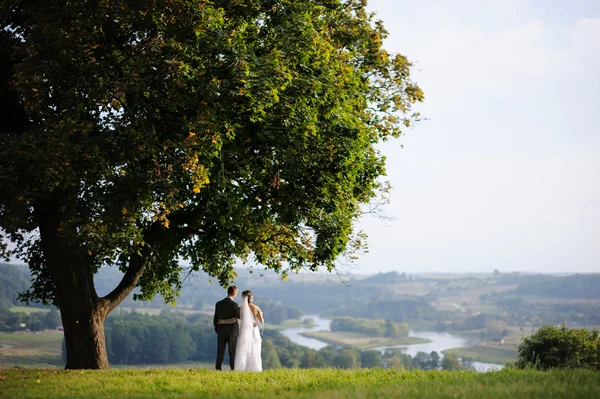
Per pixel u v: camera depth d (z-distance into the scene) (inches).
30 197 605.9
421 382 465.7
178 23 611.2
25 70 592.7
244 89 582.2
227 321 647.1
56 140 565.0
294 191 689.6
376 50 845.2
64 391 464.1
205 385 478.9
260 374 554.3
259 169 671.8
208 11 605.0
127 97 620.1
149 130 607.5
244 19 662.5
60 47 597.9
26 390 470.0
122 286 760.3
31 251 889.5
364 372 566.3
